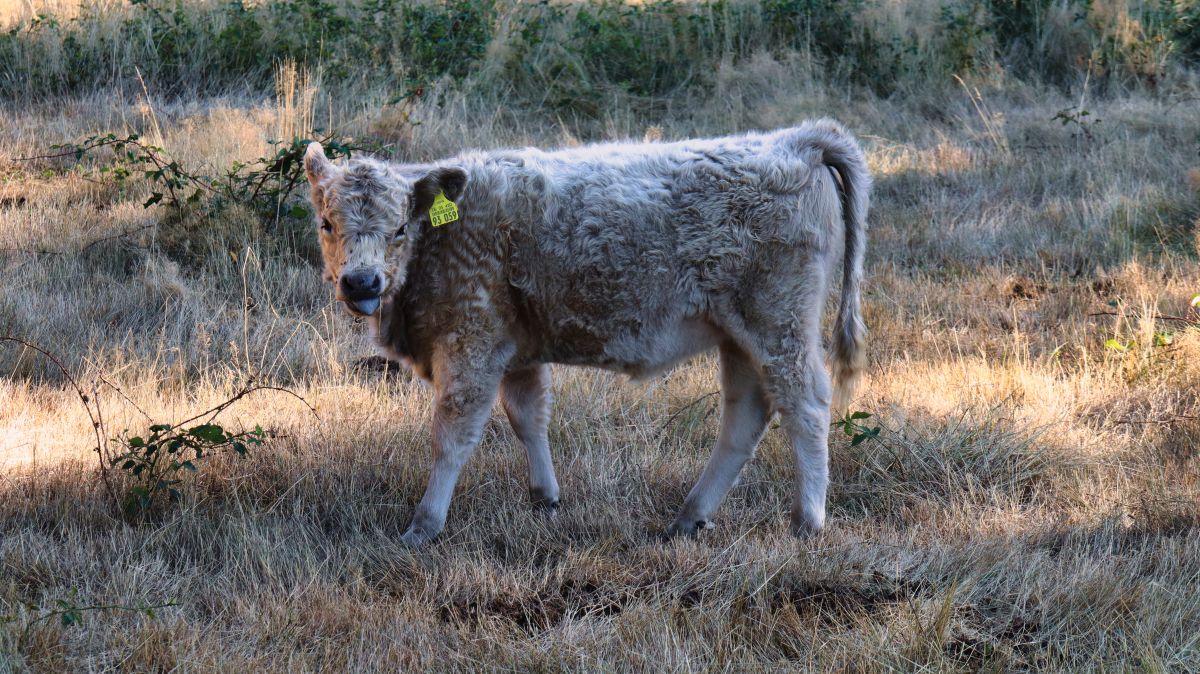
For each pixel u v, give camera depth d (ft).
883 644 15.06
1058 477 20.94
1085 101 47.78
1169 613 15.93
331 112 41.73
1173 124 42.96
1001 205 37.55
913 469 21.38
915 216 36.99
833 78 50.24
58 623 15.02
